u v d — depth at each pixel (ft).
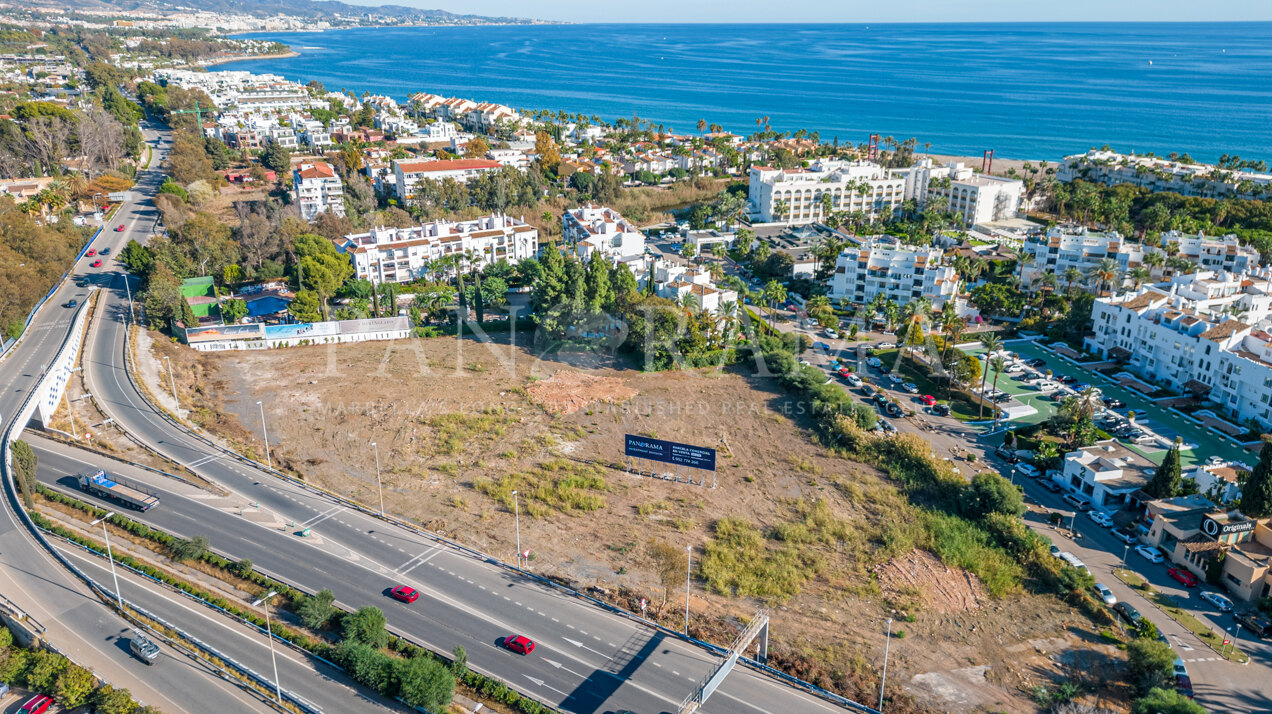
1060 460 430.20
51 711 247.91
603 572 328.29
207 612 290.56
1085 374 547.90
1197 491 382.63
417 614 295.48
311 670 264.11
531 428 466.70
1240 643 300.20
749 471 422.82
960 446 456.45
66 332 546.67
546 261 637.30
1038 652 290.35
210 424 454.81
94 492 367.45
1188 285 596.70
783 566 335.88
